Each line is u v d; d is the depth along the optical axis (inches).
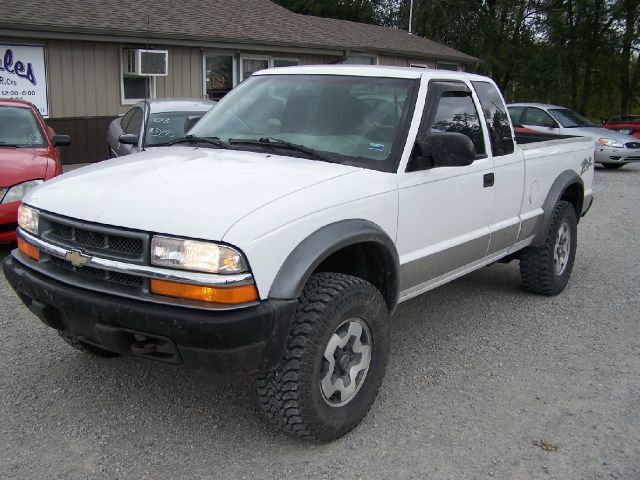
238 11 680.4
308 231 124.2
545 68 1242.0
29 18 467.8
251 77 190.2
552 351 187.3
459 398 156.5
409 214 152.4
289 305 117.8
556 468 128.4
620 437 140.5
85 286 121.3
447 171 164.2
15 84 479.2
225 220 115.0
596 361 181.0
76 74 511.5
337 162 148.7
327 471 125.0
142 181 132.4
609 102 1342.3
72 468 122.7
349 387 135.6
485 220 186.4
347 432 137.1
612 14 1164.5
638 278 266.4
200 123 180.5
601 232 359.6
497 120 194.4
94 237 122.8
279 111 168.6
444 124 168.4
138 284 118.4
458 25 1294.3
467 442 136.7
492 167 185.3
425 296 236.7
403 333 199.0
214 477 121.9
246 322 112.9
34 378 158.4
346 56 727.1
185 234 113.3
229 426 140.3
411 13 1250.0
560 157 229.6
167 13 585.6
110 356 170.6
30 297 131.8
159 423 140.4
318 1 1462.8
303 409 125.2
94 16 516.1
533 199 213.6
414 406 151.9
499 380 167.0
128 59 541.3
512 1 1255.5
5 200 239.1
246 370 117.4
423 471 126.0
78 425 138.1
